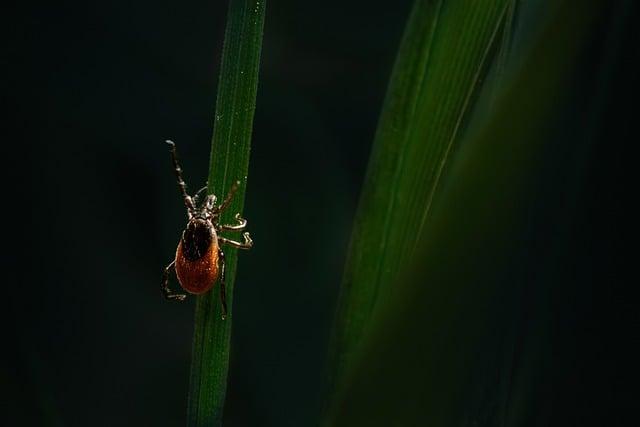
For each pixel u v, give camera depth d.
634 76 0.06
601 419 0.07
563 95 0.06
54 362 0.10
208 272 0.08
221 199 0.07
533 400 0.07
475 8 0.07
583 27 0.06
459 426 0.07
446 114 0.07
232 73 0.07
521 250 0.07
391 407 0.07
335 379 0.07
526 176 0.07
